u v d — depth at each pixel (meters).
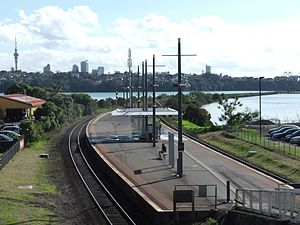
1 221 25.06
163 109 67.25
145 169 39.41
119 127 79.62
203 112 93.94
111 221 26.20
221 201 27.81
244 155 48.62
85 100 122.56
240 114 79.56
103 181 38.41
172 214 25.33
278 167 40.78
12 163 44.81
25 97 90.31
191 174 37.38
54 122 75.75
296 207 21.28
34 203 29.56
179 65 35.62
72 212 28.09
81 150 55.94
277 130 61.97
